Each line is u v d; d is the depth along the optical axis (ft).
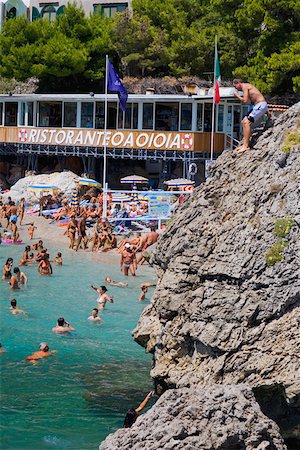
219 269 48.98
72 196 157.79
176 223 53.93
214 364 47.78
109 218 139.33
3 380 64.18
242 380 46.70
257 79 178.50
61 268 116.67
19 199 173.68
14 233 138.10
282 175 50.65
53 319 85.71
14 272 103.60
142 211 147.64
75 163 194.49
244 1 189.06
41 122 191.01
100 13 231.71
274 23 177.78
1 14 256.32
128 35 217.77
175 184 159.63
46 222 155.33
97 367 68.33
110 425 54.90
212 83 204.74
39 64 213.87
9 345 75.20
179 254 51.75
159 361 51.37
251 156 53.36
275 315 47.24
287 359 45.93
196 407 39.22
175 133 174.60
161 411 39.37
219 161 55.01
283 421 47.47
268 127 55.52
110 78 148.25
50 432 53.62
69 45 213.66
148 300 96.73
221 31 207.21
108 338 78.43
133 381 64.28
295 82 171.22
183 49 211.61
